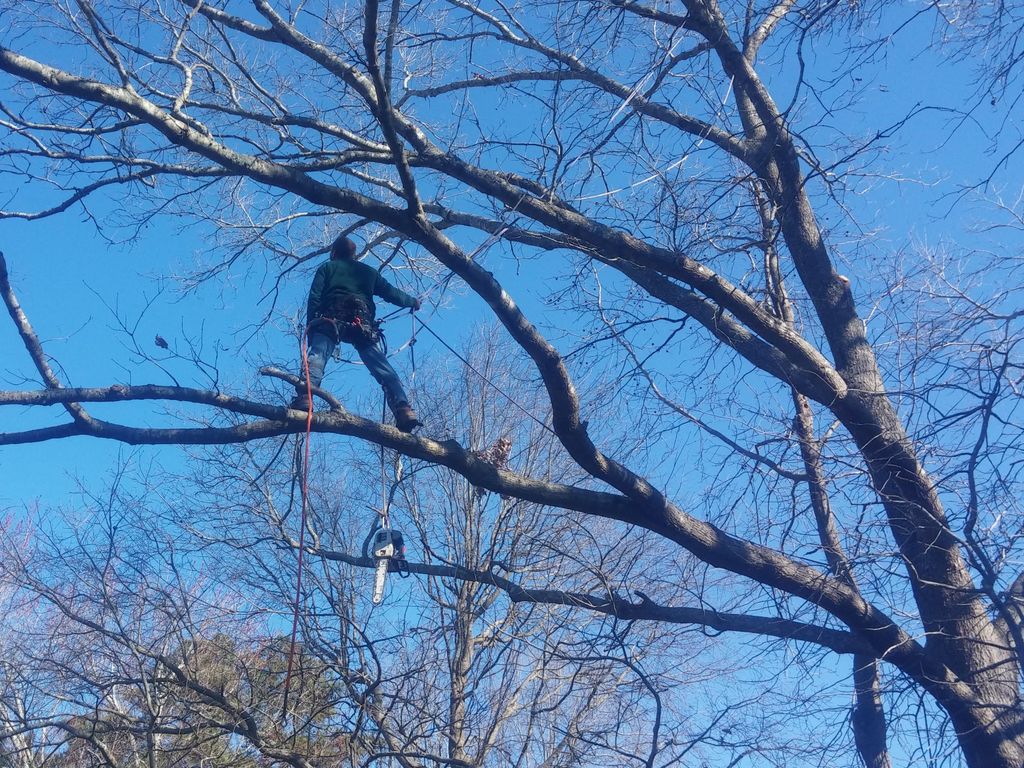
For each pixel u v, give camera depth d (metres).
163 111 6.84
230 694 8.16
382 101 6.61
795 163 8.41
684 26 7.64
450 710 9.25
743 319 7.89
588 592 9.16
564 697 8.05
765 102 8.33
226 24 8.74
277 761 7.47
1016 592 6.87
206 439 6.36
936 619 7.58
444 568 8.86
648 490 7.29
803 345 7.93
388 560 7.30
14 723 8.46
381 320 7.25
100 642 8.46
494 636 9.95
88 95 6.57
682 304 8.54
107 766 7.64
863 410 7.84
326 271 7.06
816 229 8.88
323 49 8.61
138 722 7.70
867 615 7.21
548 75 9.47
